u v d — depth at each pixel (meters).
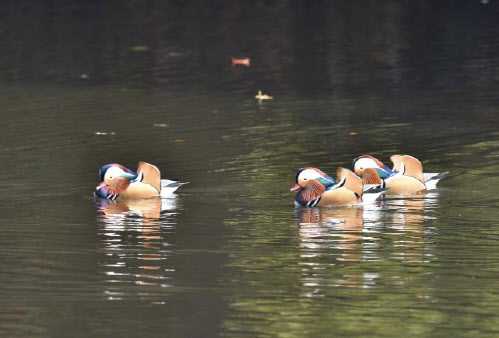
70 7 57.38
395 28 48.50
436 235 18.72
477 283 15.85
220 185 23.11
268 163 25.17
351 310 14.72
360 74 37.84
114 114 31.83
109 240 18.77
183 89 35.75
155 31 49.06
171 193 22.39
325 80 36.91
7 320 14.54
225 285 15.91
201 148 26.94
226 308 14.85
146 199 21.98
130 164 25.47
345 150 26.47
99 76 38.50
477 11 53.06
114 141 28.05
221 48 44.16
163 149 26.94
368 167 21.86
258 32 48.22
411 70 38.38
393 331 13.89
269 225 19.69
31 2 59.41
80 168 25.11
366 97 33.75
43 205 21.59
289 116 30.97
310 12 54.41
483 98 33.03
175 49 44.12
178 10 55.94
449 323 14.18
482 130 28.36
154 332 14.01
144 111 32.16
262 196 22.06
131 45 45.28
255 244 18.33
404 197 21.66
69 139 28.47
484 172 23.77
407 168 22.02
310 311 14.70
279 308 14.83
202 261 17.30
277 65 40.09
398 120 30.08
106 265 17.14
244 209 20.97
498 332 13.82
